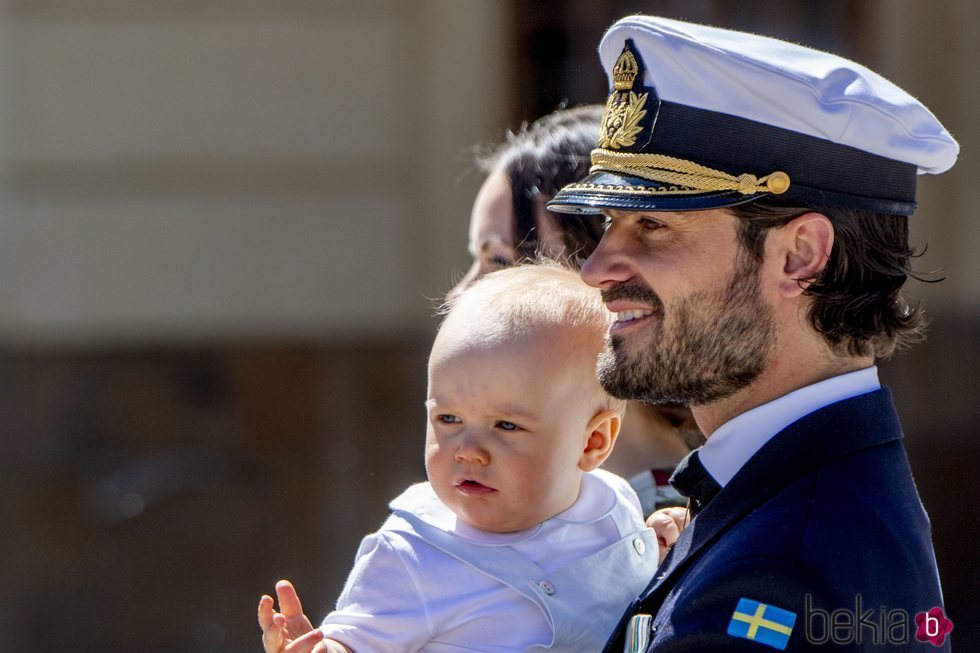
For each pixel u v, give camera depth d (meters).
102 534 24.03
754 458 6.28
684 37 6.54
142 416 24.31
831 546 5.75
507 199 9.13
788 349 6.51
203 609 23.75
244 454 24.20
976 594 22.89
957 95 23.80
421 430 24.02
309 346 24.30
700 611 5.83
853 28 24.20
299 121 24.12
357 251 24.28
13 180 24.06
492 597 7.12
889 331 6.77
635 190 6.51
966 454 23.25
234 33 24.02
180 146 24.08
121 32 23.92
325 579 23.83
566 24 24.20
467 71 24.00
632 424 8.55
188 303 24.31
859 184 6.52
